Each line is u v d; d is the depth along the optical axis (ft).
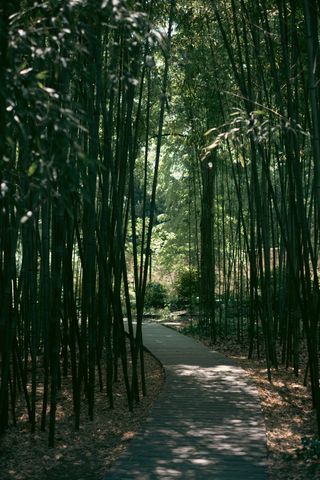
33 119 11.84
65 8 11.39
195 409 19.01
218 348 34.99
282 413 19.92
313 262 18.88
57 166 11.78
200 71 30.99
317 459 14.66
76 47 11.94
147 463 13.70
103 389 23.65
